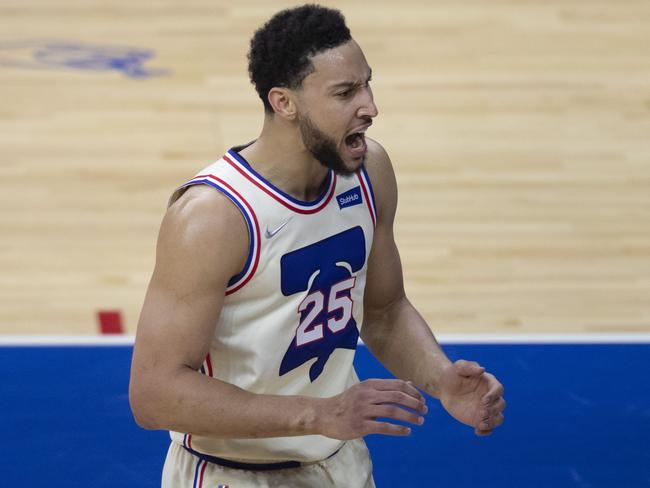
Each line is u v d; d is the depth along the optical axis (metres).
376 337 9.81
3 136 23.67
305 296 8.42
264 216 8.06
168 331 7.91
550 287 18.38
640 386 14.66
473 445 13.34
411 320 9.71
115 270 18.97
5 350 15.63
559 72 26.95
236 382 8.62
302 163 8.16
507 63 27.39
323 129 7.82
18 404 14.12
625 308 17.78
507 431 13.62
